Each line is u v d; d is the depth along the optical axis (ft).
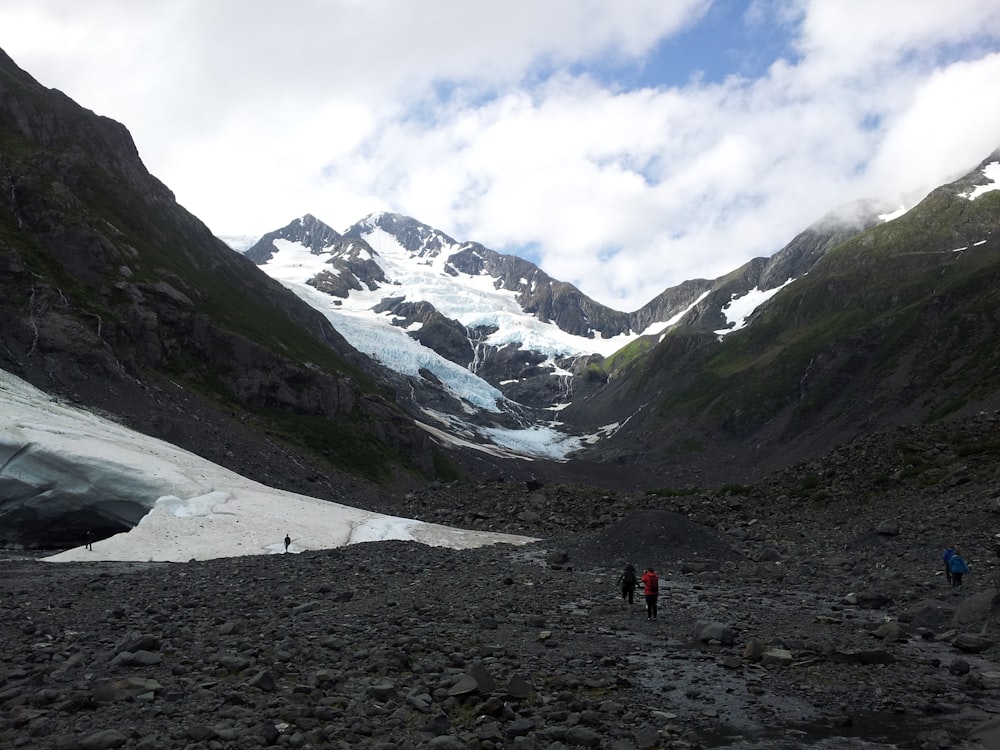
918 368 630.74
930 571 98.73
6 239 281.13
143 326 304.30
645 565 119.75
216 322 358.84
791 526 160.66
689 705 46.60
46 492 160.15
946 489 151.53
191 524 151.02
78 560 129.49
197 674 48.06
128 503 164.25
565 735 38.52
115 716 39.60
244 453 265.34
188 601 81.56
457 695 44.21
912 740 40.04
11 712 39.83
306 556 132.98
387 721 39.96
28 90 422.00
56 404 207.62
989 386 438.40
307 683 46.21
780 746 39.09
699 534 132.05
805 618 76.84
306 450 319.47
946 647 62.39
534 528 191.52
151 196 460.55
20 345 238.89
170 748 34.63
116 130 473.26
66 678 47.34
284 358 365.20
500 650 58.18
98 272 309.22
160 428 241.35
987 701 47.47
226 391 329.93
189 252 440.45
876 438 200.54
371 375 633.20
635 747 38.24
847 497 169.68
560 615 78.43
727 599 89.92
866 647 62.03
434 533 172.86
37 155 359.87
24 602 82.38
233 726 37.91
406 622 69.56
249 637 60.54
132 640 55.01
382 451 372.38
